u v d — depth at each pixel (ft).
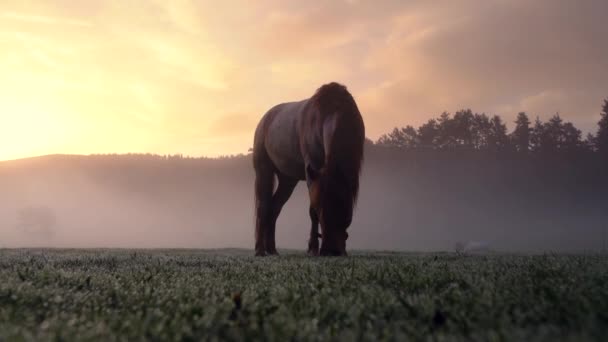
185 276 18.90
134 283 16.25
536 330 8.36
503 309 10.12
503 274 17.06
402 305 10.84
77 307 11.85
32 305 12.19
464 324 9.13
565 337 7.66
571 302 10.70
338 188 32.83
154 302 12.21
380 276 16.76
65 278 17.70
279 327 8.72
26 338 8.02
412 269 18.98
